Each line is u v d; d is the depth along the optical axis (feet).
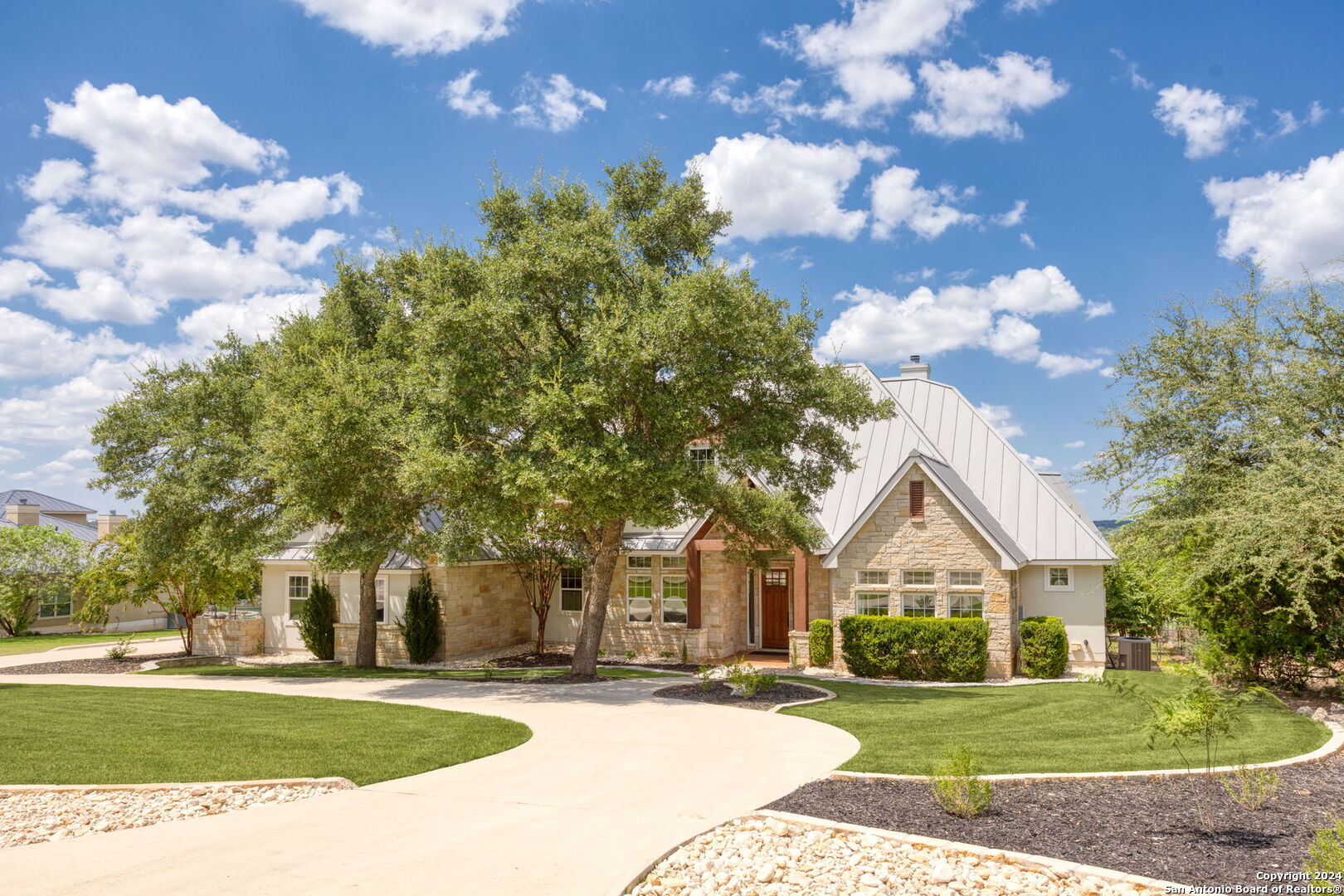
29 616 140.56
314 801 33.53
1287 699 56.59
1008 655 71.67
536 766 39.27
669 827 29.78
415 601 88.79
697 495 69.31
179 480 79.15
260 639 104.88
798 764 39.34
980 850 26.94
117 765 39.14
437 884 24.31
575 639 99.04
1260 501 53.36
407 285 75.31
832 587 77.77
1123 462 72.33
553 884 24.35
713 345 61.05
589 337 60.90
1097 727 48.11
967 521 73.72
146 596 102.01
